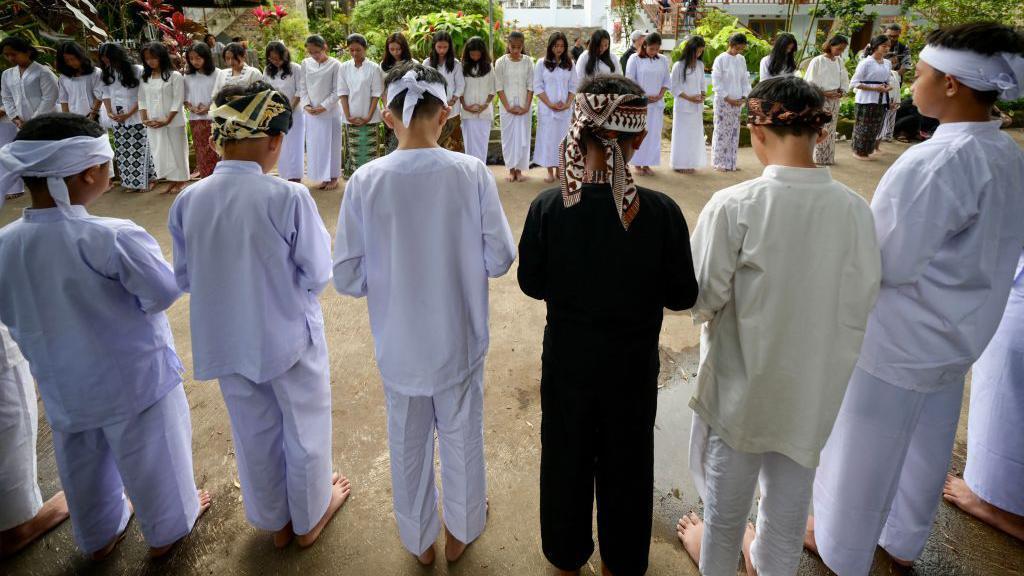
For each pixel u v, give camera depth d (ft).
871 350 5.51
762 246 4.82
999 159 4.90
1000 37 4.62
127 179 21.91
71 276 5.47
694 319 5.46
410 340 5.58
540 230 5.03
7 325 5.65
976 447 7.17
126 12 30.30
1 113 20.97
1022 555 6.80
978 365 7.12
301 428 6.31
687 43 22.93
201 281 5.60
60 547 7.00
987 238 4.95
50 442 8.86
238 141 5.48
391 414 5.96
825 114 4.61
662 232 4.77
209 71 21.20
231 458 8.41
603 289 4.89
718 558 5.97
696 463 6.06
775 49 22.54
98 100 21.61
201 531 7.20
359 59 20.84
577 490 5.71
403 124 5.23
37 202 5.47
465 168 5.39
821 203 4.75
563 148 4.89
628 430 5.36
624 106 4.44
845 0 35.58
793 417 5.16
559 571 6.60
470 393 5.98
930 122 31.01
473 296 5.73
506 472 8.13
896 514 6.42
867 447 5.66
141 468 6.25
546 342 5.43
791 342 5.01
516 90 21.72
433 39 20.89
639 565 6.00
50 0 25.98
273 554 6.88
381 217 5.31
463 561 6.76
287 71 20.98
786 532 5.64
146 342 6.07
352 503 7.61
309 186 22.71
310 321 6.23
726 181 22.95
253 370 5.74
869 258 4.80
